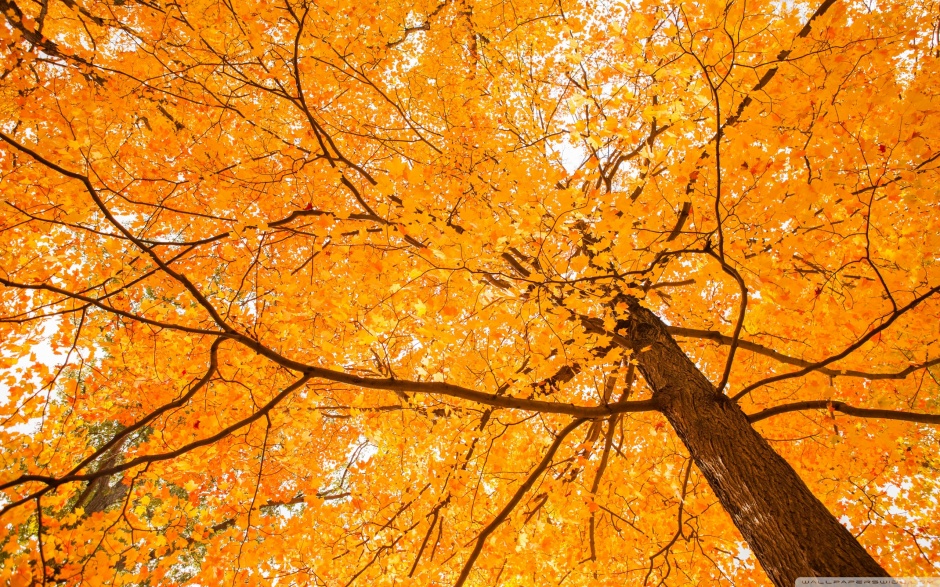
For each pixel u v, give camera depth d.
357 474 3.93
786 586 2.17
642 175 3.82
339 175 3.12
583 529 4.08
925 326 3.19
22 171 3.00
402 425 3.79
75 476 2.09
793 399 4.13
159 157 3.47
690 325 4.71
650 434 4.68
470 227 2.29
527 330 3.08
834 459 4.01
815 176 2.55
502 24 3.63
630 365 3.79
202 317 3.41
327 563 3.30
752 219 2.70
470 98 4.16
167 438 3.20
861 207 2.76
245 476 3.53
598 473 3.92
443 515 3.53
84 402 3.42
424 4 4.09
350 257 2.68
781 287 2.47
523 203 2.40
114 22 3.59
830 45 2.55
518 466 4.04
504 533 3.68
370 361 3.76
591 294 2.72
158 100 3.44
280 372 3.52
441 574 3.77
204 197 3.63
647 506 4.18
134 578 2.69
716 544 3.88
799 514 2.25
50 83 3.32
